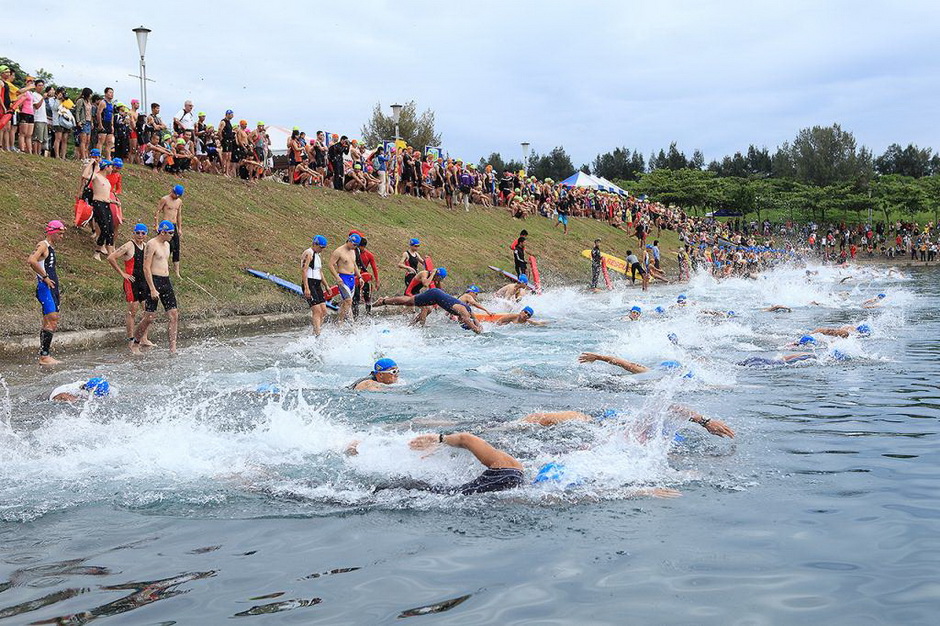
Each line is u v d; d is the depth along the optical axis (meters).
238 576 4.30
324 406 8.72
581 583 4.09
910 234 72.62
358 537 4.91
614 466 6.25
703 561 4.35
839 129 102.56
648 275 31.78
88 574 4.37
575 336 15.40
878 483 5.68
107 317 15.20
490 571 4.29
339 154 31.20
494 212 40.47
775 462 6.30
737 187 84.31
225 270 19.98
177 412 8.50
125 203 20.39
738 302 23.72
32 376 11.07
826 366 11.05
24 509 5.55
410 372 11.19
